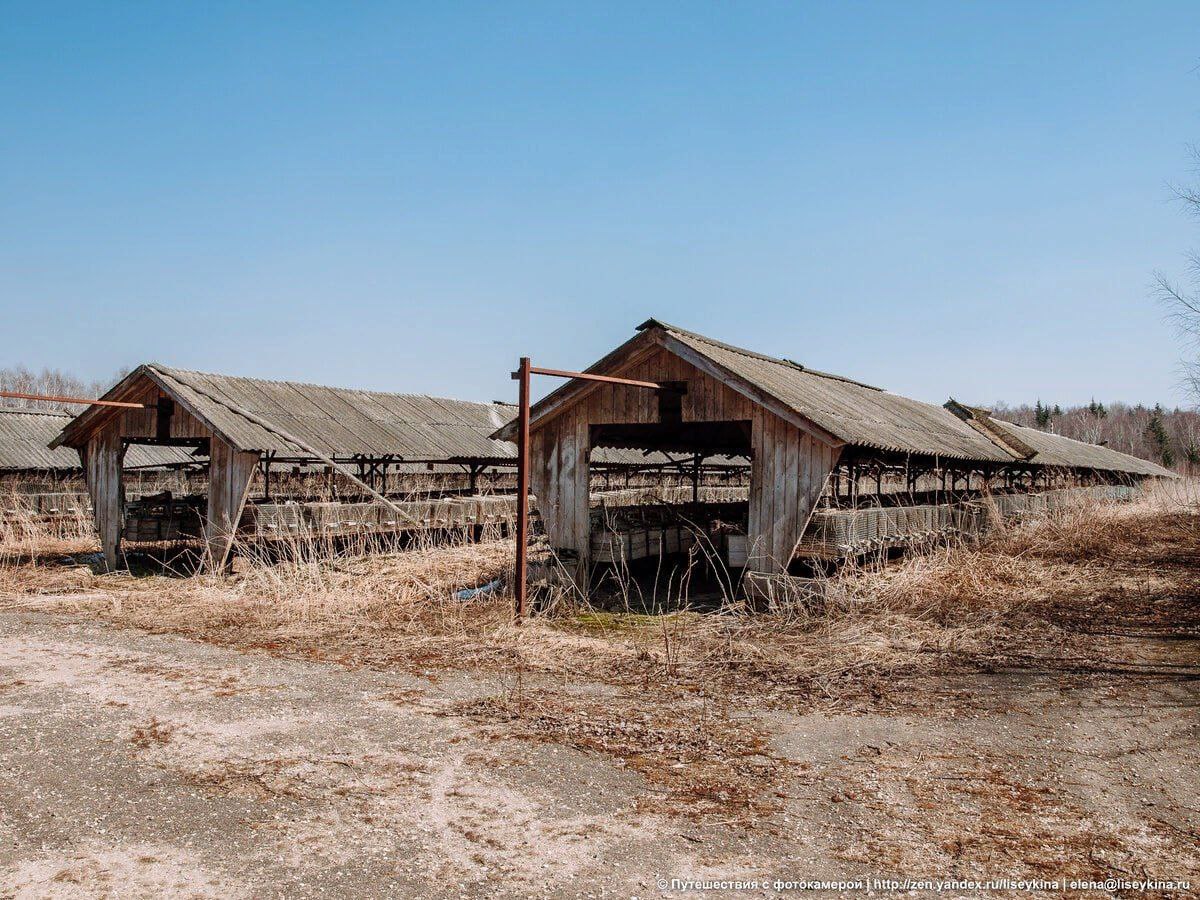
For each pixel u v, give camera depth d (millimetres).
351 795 5199
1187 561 14922
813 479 11477
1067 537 16422
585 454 13281
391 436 18328
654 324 12422
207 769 5605
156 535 16125
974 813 4992
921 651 9094
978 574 12742
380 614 11078
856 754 5984
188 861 4340
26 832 4656
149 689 7531
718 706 7145
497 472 24172
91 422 16531
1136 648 9148
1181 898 4004
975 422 21906
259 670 8273
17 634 9914
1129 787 5398
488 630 10148
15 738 6164
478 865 4320
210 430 15047
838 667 8461
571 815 4934
